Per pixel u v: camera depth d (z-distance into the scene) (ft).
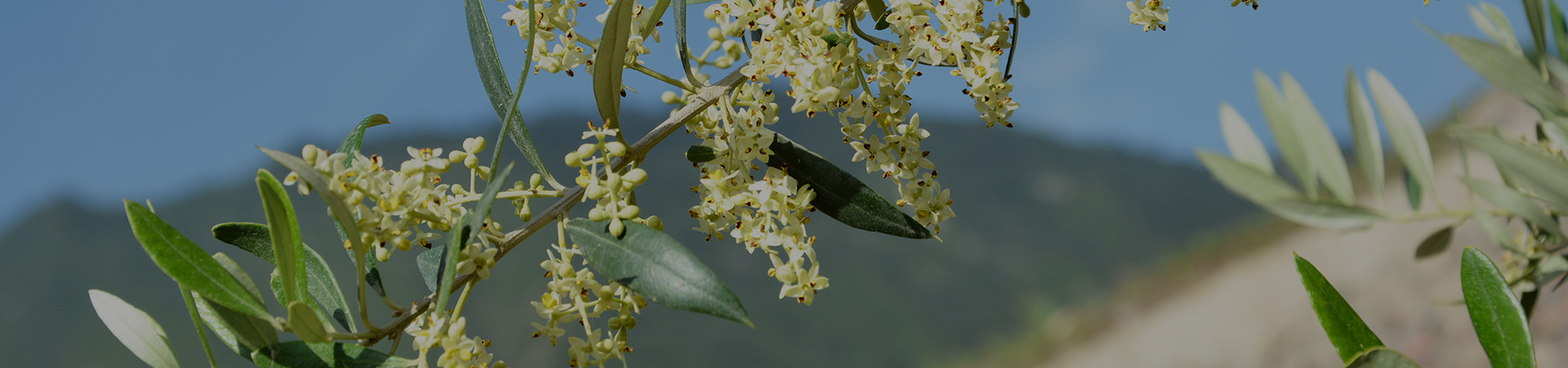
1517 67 2.27
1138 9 2.36
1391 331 17.49
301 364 2.07
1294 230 26.61
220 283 2.03
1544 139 2.62
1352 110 2.64
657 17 2.20
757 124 2.17
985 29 2.23
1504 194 2.25
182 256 2.02
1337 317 2.03
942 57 2.17
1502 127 24.66
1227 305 24.48
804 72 2.12
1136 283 32.35
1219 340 22.97
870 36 2.23
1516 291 2.82
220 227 2.19
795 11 2.15
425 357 2.04
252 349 2.07
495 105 2.24
